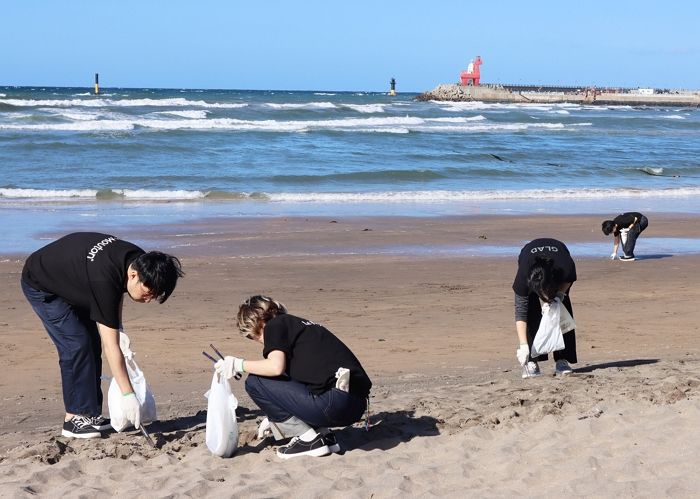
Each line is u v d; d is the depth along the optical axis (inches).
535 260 275.6
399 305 465.1
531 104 4975.4
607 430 215.5
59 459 210.4
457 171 1326.3
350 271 569.6
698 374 276.2
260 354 354.0
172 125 1947.6
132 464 206.2
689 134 2461.9
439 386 291.3
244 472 200.7
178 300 468.4
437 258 627.2
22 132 1627.7
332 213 876.0
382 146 1675.7
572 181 1293.1
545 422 223.9
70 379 224.8
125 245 214.4
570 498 173.6
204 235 711.1
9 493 183.6
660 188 1219.9
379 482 187.6
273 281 530.9
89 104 2620.6
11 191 960.9
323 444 206.2
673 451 197.3
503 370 325.4
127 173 1164.5
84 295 213.3
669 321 428.8
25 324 407.5
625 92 5816.9
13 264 567.8
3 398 289.0
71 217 797.2
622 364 319.0
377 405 253.4
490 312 449.7
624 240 624.7
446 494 180.2
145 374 323.0
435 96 5236.2
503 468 194.7
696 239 753.6
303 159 1406.3
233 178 1155.3
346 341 379.9
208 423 207.8
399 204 971.3
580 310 454.9
